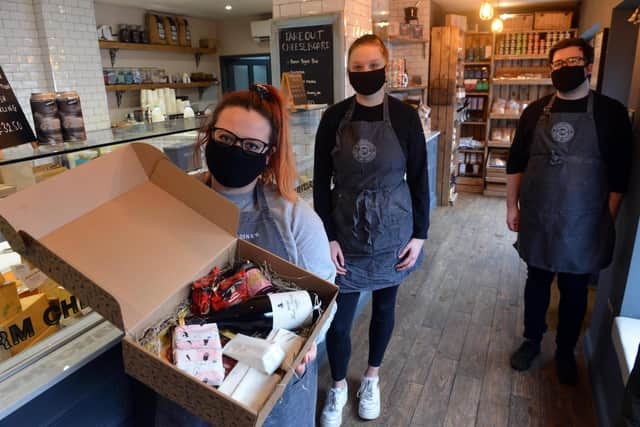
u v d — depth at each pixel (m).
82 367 1.10
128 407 1.25
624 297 1.98
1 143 1.28
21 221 0.80
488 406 2.16
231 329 0.91
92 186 0.91
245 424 0.72
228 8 6.79
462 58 5.58
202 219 1.01
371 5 3.38
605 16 3.84
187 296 0.92
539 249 2.15
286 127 1.14
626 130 1.95
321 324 0.92
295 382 1.15
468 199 6.01
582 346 2.57
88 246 0.84
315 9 2.98
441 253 4.09
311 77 3.06
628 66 3.40
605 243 2.06
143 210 0.95
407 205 1.86
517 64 6.22
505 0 5.57
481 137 6.66
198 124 1.96
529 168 2.14
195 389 0.74
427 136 4.53
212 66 8.20
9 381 1.00
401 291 3.35
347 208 1.84
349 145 1.80
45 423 1.04
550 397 2.21
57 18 4.49
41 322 1.15
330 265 1.23
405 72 4.89
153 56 7.04
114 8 6.29
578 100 2.00
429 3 5.07
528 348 2.44
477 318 2.95
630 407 1.38
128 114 6.44
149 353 0.76
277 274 1.01
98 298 0.77
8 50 4.22
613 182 2.05
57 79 4.55
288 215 1.16
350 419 2.09
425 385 2.30
